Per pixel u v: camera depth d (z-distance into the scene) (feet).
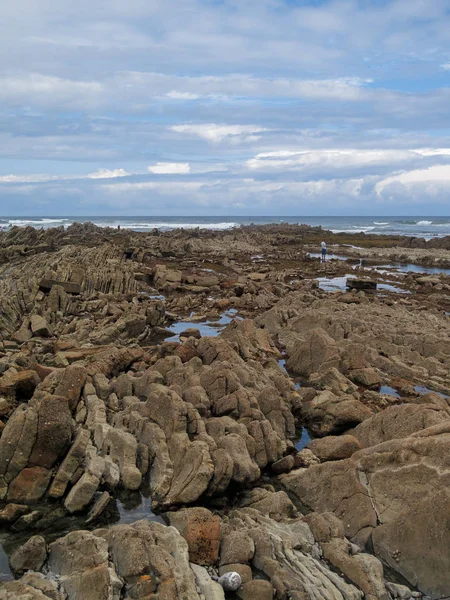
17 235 243.81
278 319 96.63
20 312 95.81
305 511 39.65
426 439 37.29
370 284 146.41
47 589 28.43
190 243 254.68
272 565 31.09
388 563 33.76
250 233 357.20
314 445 48.34
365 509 36.58
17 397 53.06
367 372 67.41
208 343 66.18
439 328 92.22
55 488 38.65
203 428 44.68
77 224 339.57
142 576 28.17
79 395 50.29
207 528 32.96
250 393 51.29
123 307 102.63
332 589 29.68
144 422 45.03
